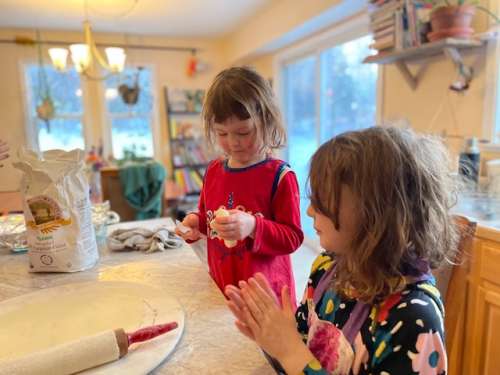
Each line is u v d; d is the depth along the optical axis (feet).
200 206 3.95
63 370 1.71
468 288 4.21
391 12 6.16
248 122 3.06
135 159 13.05
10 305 2.49
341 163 1.75
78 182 3.14
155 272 3.12
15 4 10.16
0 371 1.61
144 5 10.61
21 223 4.54
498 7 5.46
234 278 3.29
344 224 1.79
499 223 4.09
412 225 1.73
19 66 12.89
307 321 2.35
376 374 1.74
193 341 2.09
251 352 1.99
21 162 2.93
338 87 10.28
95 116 14.06
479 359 4.19
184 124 15.01
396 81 7.51
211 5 10.83
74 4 10.27
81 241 3.15
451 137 6.31
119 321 2.27
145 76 14.65
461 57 5.99
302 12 9.48
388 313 1.79
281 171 3.28
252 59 14.44
